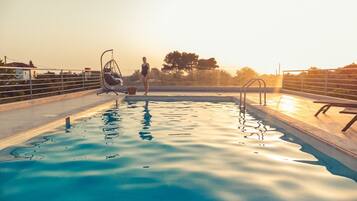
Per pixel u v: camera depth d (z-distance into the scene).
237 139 6.32
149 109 11.38
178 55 53.16
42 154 5.21
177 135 6.71
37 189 3.72
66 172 4.29
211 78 21.28
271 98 13.98
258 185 3.78
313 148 5.39
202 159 4.87
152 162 4.71
